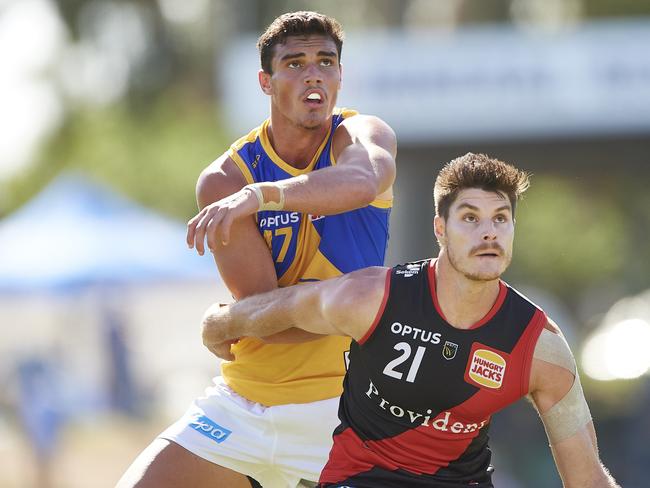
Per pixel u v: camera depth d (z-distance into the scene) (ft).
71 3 376.48
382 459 47.98
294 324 49.80
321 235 53.93
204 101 379.14
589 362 203.72
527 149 155.94
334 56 52.70
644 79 149.59
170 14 385.09
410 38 161.79
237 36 278.46
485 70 150.82
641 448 158.40
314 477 55.57
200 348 226.58
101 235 189.37
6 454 175.63
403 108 151.23
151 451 55.77
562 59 150.51
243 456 55.72
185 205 325.01
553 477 155.12
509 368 45.98
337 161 51.60
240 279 53.72
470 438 47.34
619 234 303.89
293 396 55.36
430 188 164.45
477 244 44.98
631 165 159.43
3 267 184.96
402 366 46.32
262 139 54.60
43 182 357.82
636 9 321.32
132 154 338.54
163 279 187.01
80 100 376.68
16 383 177.99
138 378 204.85
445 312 46.06
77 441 181.98
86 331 207.72
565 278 305.32
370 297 46.55
